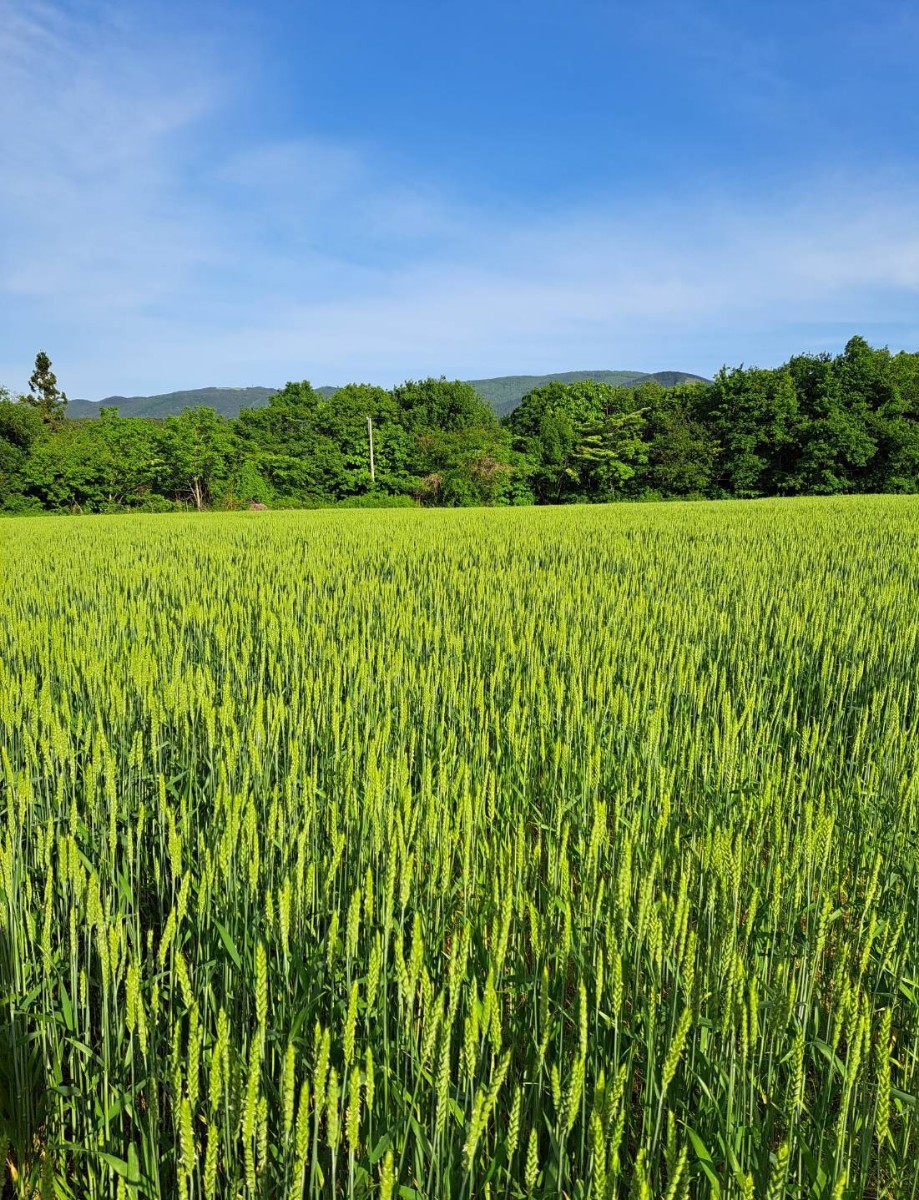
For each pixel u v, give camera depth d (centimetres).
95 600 991
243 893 310
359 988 260
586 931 285
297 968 267
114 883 312
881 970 265
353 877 332
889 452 6062
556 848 371
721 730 545
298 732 454
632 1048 215
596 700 554
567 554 1538
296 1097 238
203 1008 277
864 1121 208
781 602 892
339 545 1780
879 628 725
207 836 362
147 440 5716
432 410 7525
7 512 5284
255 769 401
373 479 6500
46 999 262
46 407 9350
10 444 5375
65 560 1498
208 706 425
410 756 466
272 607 940
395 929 269
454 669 612
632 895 319
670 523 2419
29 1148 243
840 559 1363
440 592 979
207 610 892
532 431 7506
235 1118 178
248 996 271
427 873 331
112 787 302
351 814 356
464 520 2848
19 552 1689
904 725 566
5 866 275
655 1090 220
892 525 2114
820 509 3081
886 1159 220
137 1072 253
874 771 415
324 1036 162
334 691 546
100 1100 236
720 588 1018
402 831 289
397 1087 218
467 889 293
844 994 202
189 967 287
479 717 505
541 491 6775
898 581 1078
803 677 668
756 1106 239
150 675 506
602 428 6600
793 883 298
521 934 273
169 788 431
